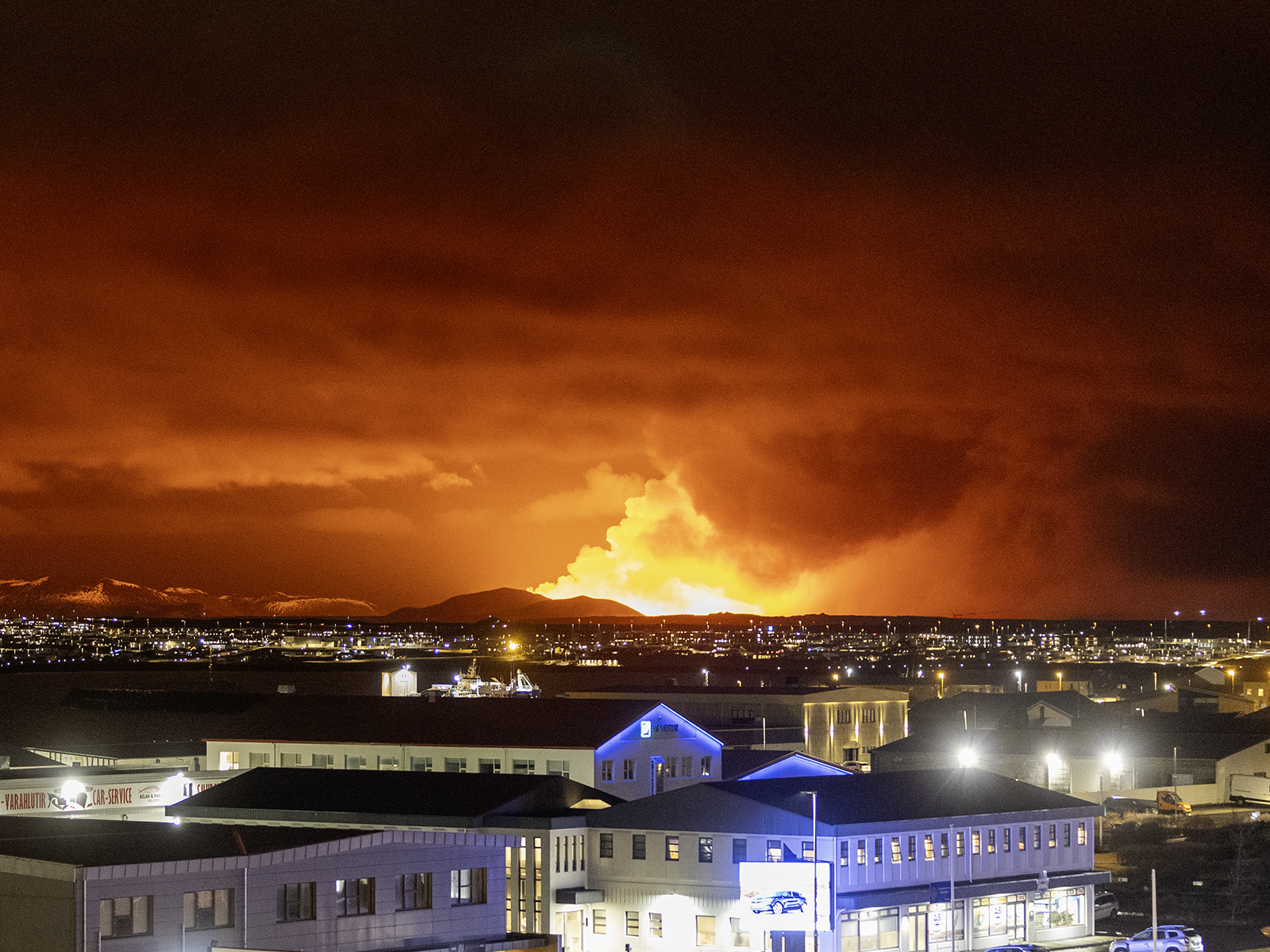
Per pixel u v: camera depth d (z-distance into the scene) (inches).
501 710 5167.3
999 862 3838.6
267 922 2519.7
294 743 5182.1
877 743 7352.4
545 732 4899.1
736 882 3622.0
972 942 3703.3
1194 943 3565.5
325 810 3924.7
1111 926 4040.4
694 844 3686.0
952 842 3713.1
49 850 2454.5
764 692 7229.3
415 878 2765.7
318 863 2605.8
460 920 2829.7
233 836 2657.5
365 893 2679.6
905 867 3624.5
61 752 5147.6
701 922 3654.0
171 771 4520.2
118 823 2888.8
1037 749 6481.3
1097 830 5428.2
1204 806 6240.2
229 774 4658.0
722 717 7199.8
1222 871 4643.2
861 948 3476.9
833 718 7190.0
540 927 3732.8
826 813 3587.6
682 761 5103.3
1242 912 4163.4
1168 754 6412.4
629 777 4877.0
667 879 3713.1
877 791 3870.6
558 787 4025.6
